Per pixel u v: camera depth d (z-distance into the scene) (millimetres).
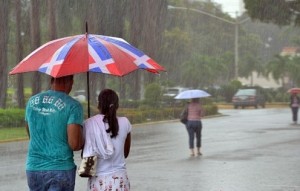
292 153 22391
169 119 47625
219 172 17250
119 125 7559
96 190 7512
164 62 73812
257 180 15625
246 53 107188
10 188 14586
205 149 24391
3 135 32344
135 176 16500
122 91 56562
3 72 46531
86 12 49406
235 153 22656
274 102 80438
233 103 67562
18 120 38344
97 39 7543
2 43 47000
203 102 56281
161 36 57781
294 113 41594
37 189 7461
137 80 56875
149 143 27641
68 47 7293
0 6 47219
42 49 7469
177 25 80438
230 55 99438
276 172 17141
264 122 42594
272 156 21422
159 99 52844
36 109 7445
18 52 47500
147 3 53594
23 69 7254
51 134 7363
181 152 23328
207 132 33781
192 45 89188
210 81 86625
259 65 107688
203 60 85438
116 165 7555
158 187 14531
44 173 7324
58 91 7582
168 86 69875
